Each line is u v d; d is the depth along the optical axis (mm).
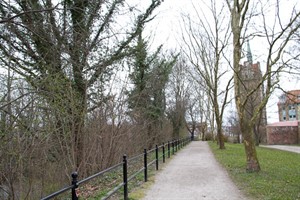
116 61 11562
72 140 9477
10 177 7672
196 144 40281
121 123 13414
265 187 8656
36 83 7961
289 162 16484
